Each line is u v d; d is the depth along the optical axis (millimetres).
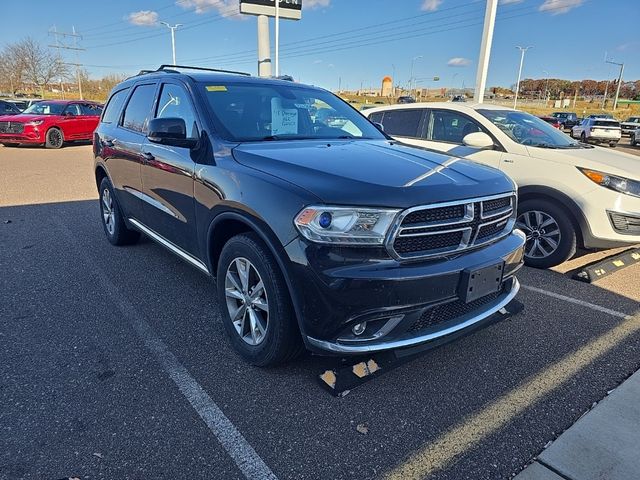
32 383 2689
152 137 3133
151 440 2268
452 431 2383
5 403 2502
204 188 3045
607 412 2529
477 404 2600
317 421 2436
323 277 2252
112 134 4797
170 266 4641
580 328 3520
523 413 2523
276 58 25234
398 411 2527
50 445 2211
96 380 2736
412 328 2477
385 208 2260
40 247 5234
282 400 2592
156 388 2674
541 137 5363
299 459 2180
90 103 18000
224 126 3275
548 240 4770
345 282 2229
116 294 3953
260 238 2664
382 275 2244
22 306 3697
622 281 4543
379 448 2258
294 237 2340
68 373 2799
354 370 2689
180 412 2477
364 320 2297
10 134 15602
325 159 2781
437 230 2406
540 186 4723
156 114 3990
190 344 3160
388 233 2264
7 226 6148
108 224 5379
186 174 3264
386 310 2291
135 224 4578
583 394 2695
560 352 3164
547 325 3562
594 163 4555
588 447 2268
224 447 2238
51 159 13500
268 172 2648
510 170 4977
